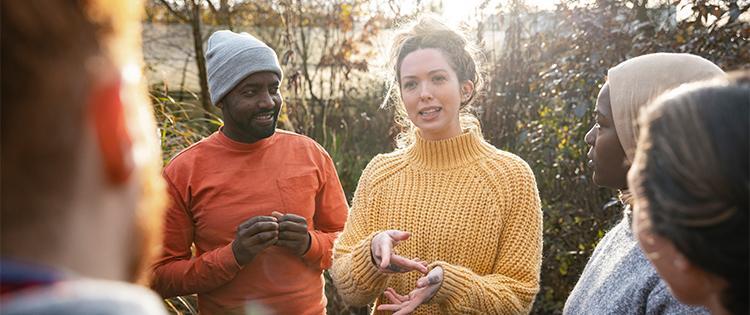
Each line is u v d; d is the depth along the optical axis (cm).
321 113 548
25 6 60
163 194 81
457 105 235
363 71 550
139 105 73
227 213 249
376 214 240
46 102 60
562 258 414
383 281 223
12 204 61
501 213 228
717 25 384
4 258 60
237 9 613
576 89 417
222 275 241
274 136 266
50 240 62
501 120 479
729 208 83
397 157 248
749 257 84
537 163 436
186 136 372
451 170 234
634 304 156
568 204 417
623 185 185
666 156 88
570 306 185
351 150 532
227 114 254
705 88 89
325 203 272
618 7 423
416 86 233
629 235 173
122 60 68
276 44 593
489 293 213
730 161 83
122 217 68
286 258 251
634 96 175
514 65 482
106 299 59
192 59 637
